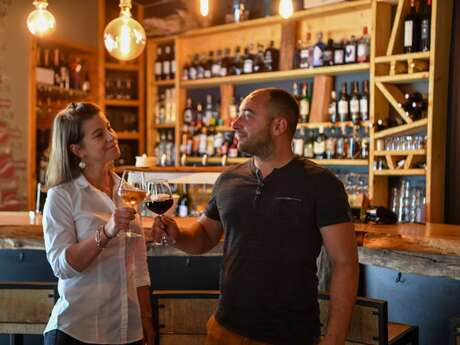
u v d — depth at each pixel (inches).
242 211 71.0
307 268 69.7
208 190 174.7
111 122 237.0
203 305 85.8
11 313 91.5
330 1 176.9
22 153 191.3
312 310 70.2
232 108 204.2
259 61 196.1
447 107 161.3
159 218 76.0
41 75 196.7
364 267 115.3
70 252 70.8
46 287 90.7
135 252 81.2
